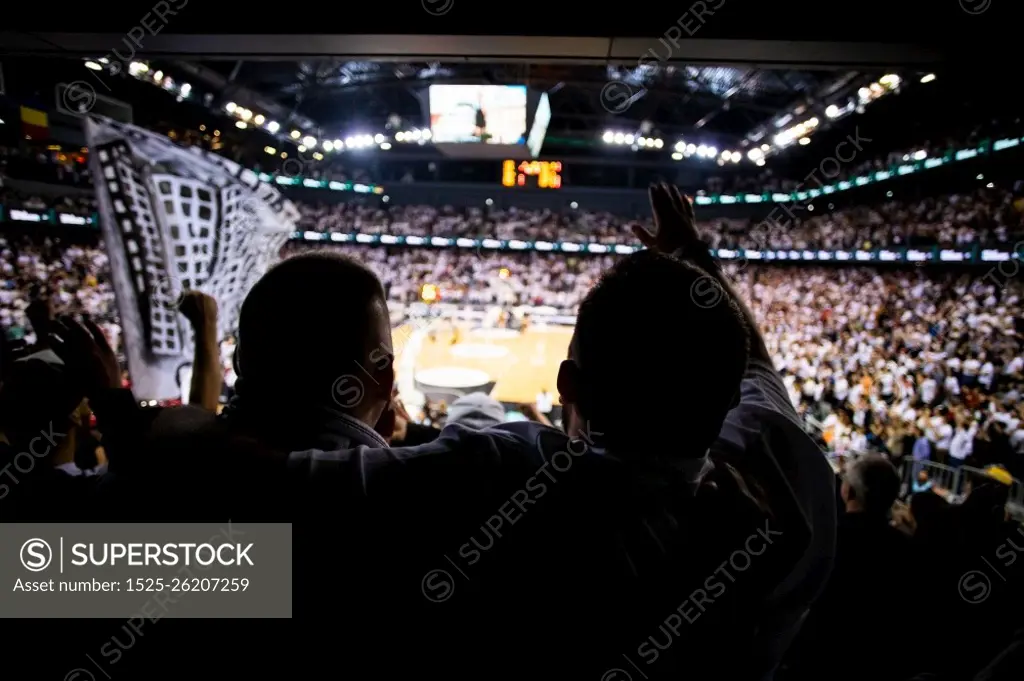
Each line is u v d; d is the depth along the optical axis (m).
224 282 2.51
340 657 0.97
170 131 25.39
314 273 1.18
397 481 1.00
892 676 2.42
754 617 1.09
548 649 0.98
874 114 23.89
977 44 2.46
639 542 1.02
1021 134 17.61
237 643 0.98
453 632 0.97
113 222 2.26
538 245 31.52
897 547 2.58
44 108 19.17
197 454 1.02
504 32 2.57
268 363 1.14
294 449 1.12
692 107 27.67
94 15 2.59
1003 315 17.03
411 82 24.30
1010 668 1.90
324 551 0.97
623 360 1.04
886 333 19.80
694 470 1.09
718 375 1.05
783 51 2.63
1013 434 9.99
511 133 21.72
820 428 12.41
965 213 22.27
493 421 1.86
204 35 2.67
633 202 34.66
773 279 29.95
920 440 10.34
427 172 36.16
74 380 1.51
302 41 2.70
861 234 25.95
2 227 23.45
